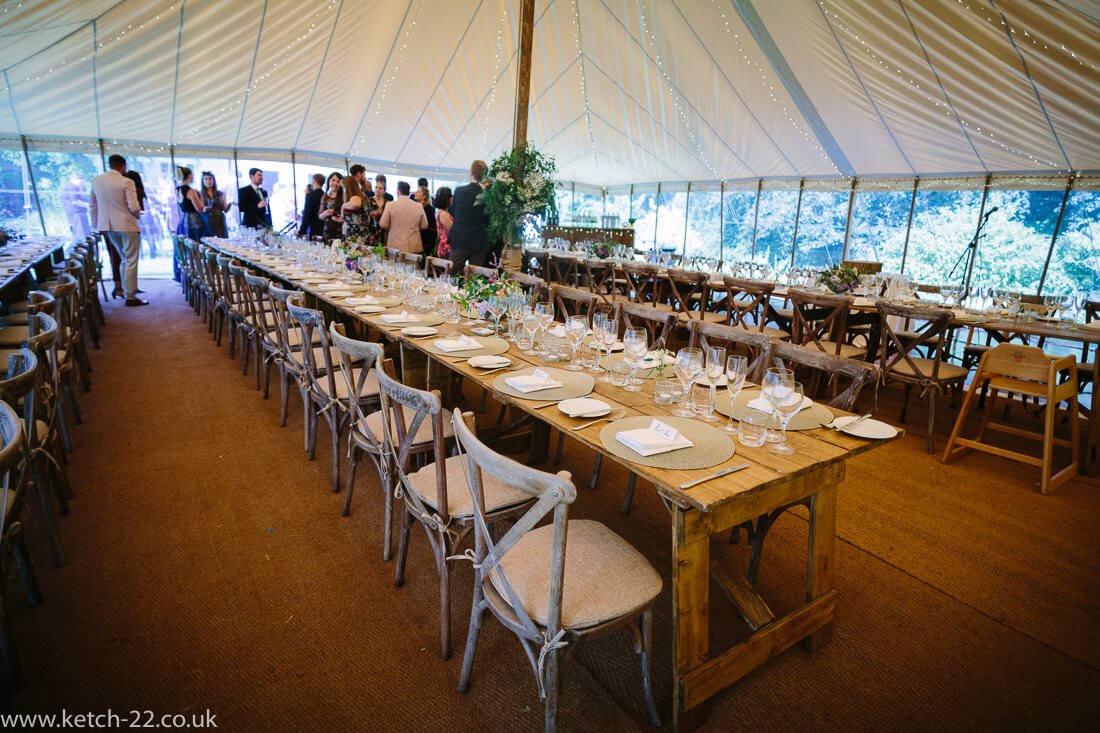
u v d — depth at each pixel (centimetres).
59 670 174
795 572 236
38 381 222
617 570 158
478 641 193
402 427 194
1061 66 514
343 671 178
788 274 645
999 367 329
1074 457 326
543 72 951
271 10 706
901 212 861
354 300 392
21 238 719
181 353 548
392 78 952
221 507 271
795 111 802
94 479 294
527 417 324
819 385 464
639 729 161
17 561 193
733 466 154
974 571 239
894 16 562
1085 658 192
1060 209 689
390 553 234
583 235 1014
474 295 323
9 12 531
